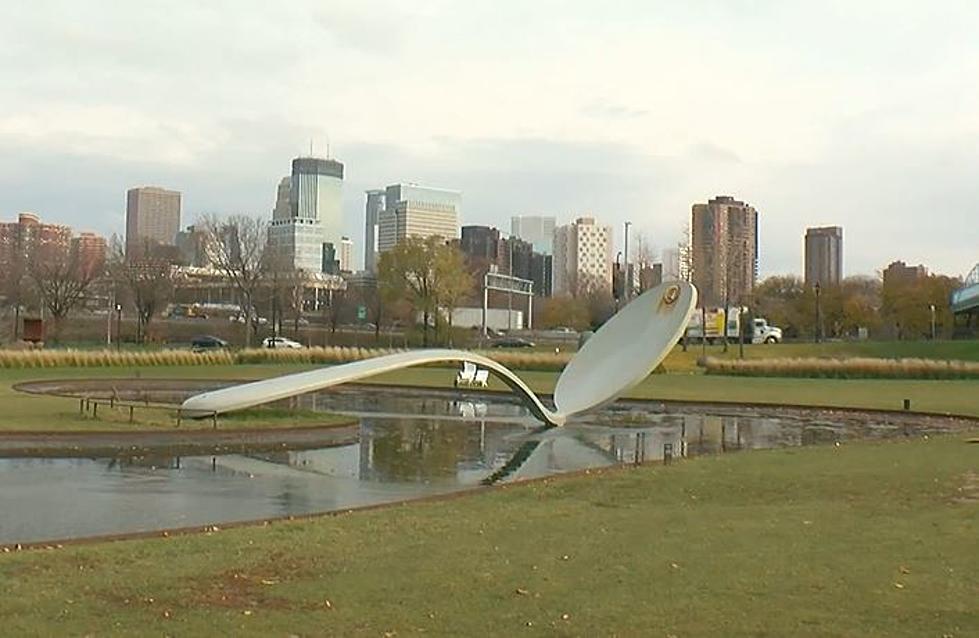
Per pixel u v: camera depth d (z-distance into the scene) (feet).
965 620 22.76
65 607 23.95
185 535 33.65
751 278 359.05
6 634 21.66
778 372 155.74
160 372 144.77
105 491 47.37
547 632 21.93
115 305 246.06
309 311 340.39
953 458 54.85
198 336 249.96
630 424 87.25
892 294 287.89
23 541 36.19
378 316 236.43
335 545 31.76
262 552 30.58
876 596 24.91
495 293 372.38
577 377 86.33
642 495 43.62
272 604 24.41
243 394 70.44
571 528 35.06
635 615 23.27
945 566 28.35
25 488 47.80
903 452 58.44
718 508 39.86
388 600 24.73
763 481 47.11
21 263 258.16
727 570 27.94
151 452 61.62
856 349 218.38
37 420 71.00
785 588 25.82
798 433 80.64
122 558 29.58
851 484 45.57
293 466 57.62
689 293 82.84
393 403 108.58
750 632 21.91
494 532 34.27
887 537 32.86
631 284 256.73
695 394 118.73
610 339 86.79
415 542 32.35
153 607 24.11
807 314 293.23
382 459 62.08
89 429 65.46
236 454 62.08
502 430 80.43
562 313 297.94
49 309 244.63
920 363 151.23
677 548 31.19
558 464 61.26
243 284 233.35
